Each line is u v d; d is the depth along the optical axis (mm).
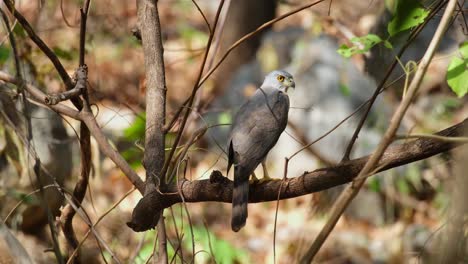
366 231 15391
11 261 7840
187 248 12438
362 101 17094
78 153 12258
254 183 8102
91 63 16281
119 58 17781
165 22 26500
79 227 12555
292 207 17109
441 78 16688
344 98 17078
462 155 6344
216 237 13992
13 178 11242
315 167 16828
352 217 15797
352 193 5730
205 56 7582
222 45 20703
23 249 7684
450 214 6805
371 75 12477
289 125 16578
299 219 16219
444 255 6750
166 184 7555
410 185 15977
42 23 12219
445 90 16781
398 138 5824
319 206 14188
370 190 15914
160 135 7820
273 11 20844
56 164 11992
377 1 13828
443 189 14281
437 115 16656
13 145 9648
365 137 16625
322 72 17484
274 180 7891
